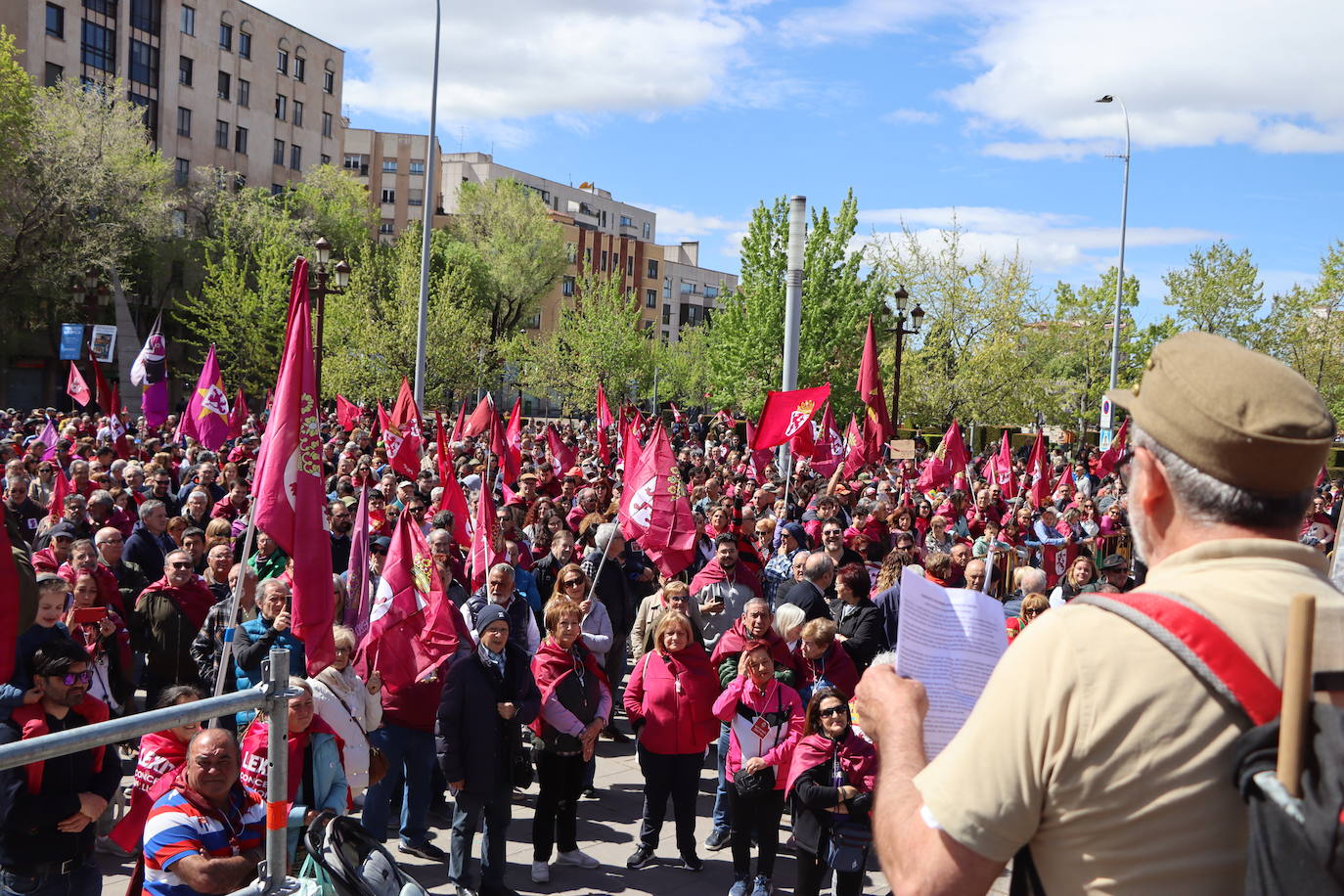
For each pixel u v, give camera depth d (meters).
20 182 41.75
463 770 6.31
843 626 8.38
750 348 39.47
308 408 5.14
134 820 4.83
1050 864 1.30
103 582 7.84
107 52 57.59
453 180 98.31
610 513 12.70
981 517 15.75
